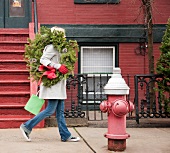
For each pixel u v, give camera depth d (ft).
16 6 36.01
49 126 24.54
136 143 19.60
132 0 34.42
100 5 34.55
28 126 19.70
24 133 19.75
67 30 34.09
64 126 19.88
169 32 24.45
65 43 19.44
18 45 31.35
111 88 17.33
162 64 24.23
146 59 34.22
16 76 28.22
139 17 34.35
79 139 20.07
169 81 24.14
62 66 19.06
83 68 34.50
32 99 19.83
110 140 17.76
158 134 22.34
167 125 25.04
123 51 34.32
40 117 19.63
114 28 34.32
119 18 34.45
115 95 17.43
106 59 34.73
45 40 19.85
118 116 17.39
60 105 19.84
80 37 34.19
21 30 33.17
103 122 25.02
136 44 34.37
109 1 34.47
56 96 19.17
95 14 34.45
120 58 34.27
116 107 17.10
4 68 29.12
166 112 25.18
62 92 19.44
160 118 26.78
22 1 36.09
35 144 19.12
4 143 19.34
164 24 34.45
